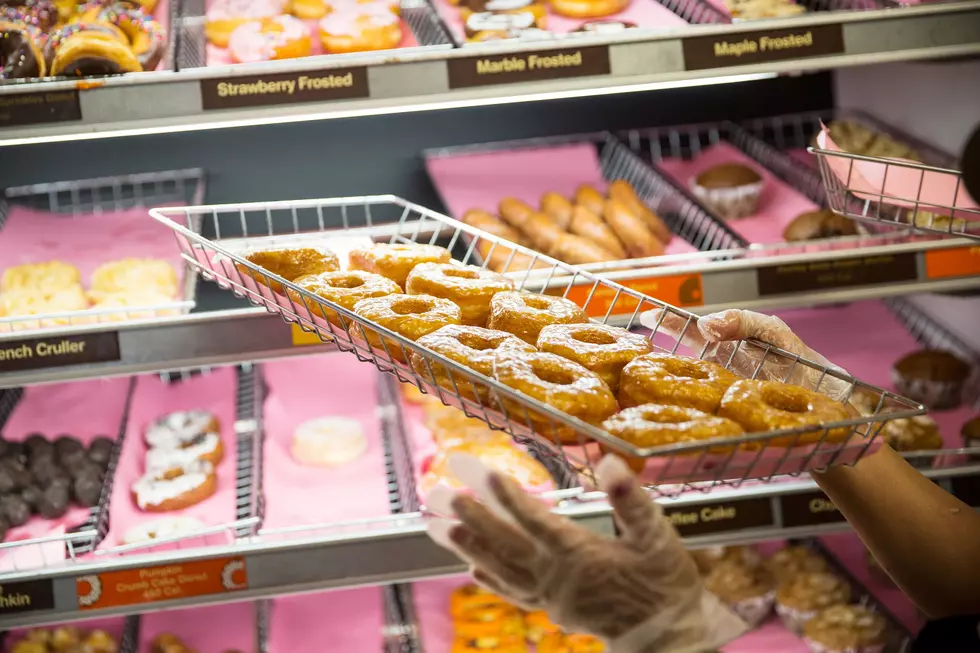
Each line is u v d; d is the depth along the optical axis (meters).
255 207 1.41
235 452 1.98
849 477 1.14
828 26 1.58
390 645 1.94
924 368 2.02
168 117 1.48
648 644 0.89
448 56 1.52
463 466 0.87
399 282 1.29
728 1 1.77
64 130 1.46
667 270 1.67
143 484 1.81
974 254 1.71
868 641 1.85
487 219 2.02
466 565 1.64
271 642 1.96
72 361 1.57
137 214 2.16
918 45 1.61
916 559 1.14
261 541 1.63
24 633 1.89
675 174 2.31
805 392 0.96
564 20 1.82
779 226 2.11
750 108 2.39
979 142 0.79
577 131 2.35
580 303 1.65
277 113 1.50
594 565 0.87
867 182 1.26
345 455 1.95
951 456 1.82
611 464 0.84
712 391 0.97
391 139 2.25
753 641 1.97
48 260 1.98
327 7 1.86
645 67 1.56
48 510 1.74
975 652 1.05
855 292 1.72
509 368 0.98
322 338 1.17
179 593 1.60
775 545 2.19
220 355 1.60
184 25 1.82
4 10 1.64
